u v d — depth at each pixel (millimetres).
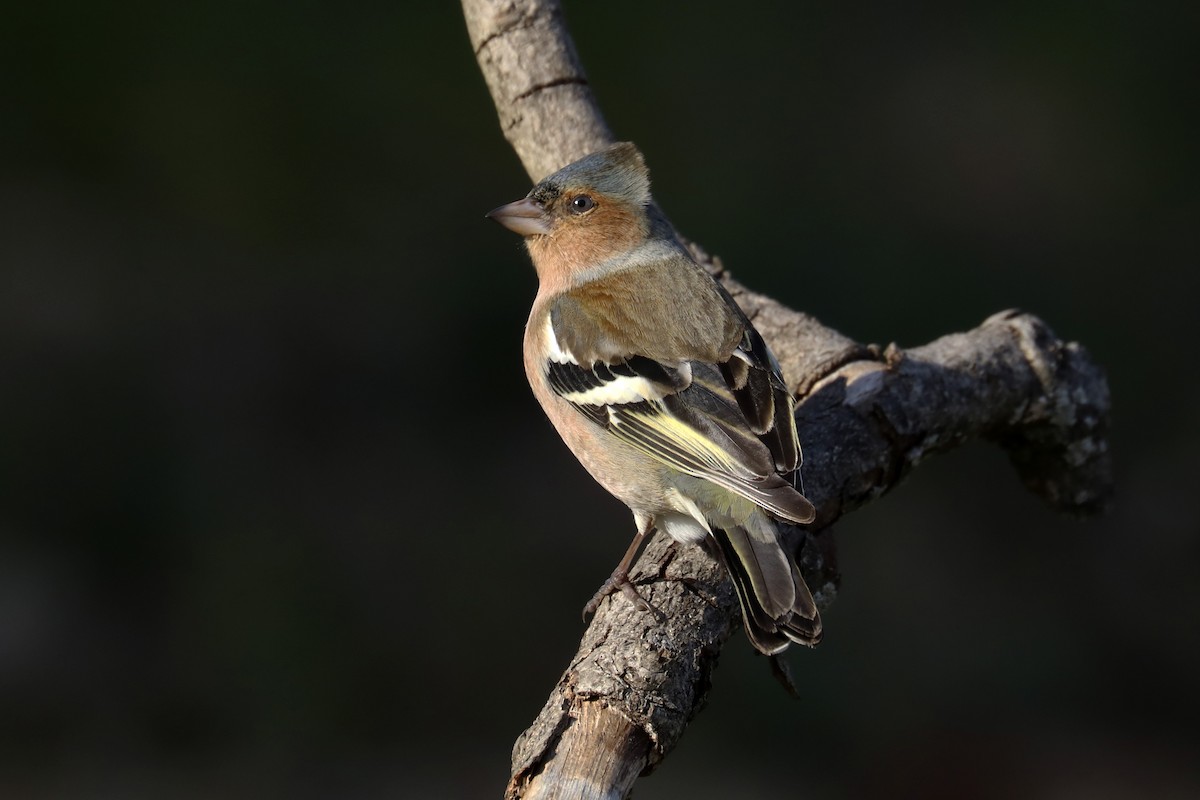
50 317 13336
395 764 10914
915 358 7039
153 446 12805
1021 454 7844
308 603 11891
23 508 12320
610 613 5656
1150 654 12062
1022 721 11508
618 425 6297
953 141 14906
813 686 11539
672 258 7035
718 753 11117
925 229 14305
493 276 13906
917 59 15500
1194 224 14453
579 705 5242
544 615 11906
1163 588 12500
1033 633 12117
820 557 6328
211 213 14102
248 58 14586
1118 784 11055
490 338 13648
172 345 13414
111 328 13398
